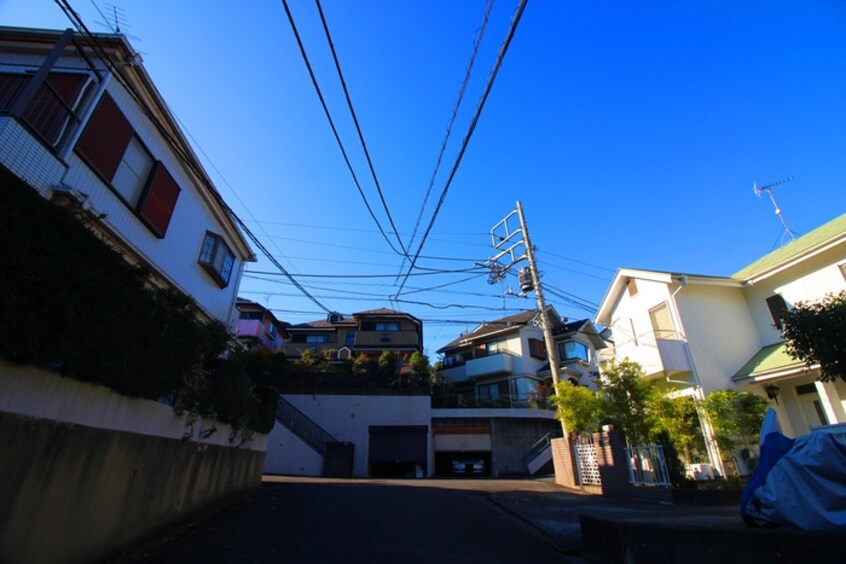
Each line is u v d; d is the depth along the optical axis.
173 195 10.05
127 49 8.05
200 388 7.42
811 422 11.82
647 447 9.70
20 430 3.70
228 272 13.54
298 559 5.08
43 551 3.89
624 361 11.02
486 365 27.61
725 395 10.80
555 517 7.72
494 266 16.02
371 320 31.06
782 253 13.95
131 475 5.35
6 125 5.80
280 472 17.97
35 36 7.91
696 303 13.78
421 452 20.50
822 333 7.08
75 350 4.20
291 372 21.70
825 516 3.98
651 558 4.47
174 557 4.97
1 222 3.43
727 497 8.58
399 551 5.60
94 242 4.52
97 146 7.64
